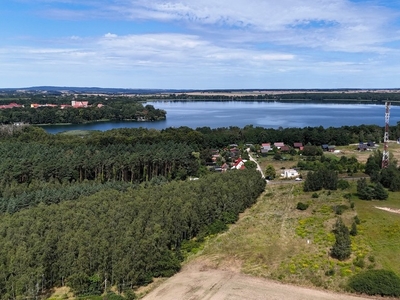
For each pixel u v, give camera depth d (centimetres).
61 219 6862
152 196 8262
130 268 5862
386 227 7769
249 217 9081
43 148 13188
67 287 5859
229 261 6800
